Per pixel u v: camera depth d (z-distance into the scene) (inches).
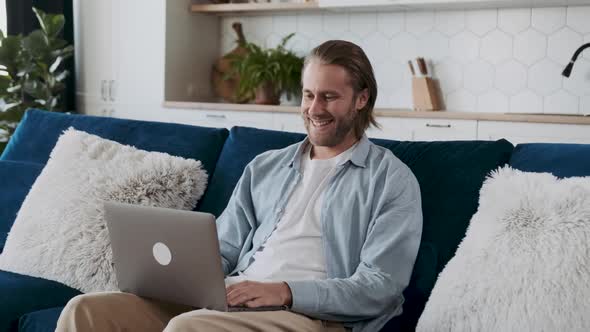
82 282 80.4
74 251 81.4
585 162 68.9
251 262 75.2
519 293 57.9
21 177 96.3
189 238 59.8
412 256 68.2
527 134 142.9
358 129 76.8
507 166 69.9
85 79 200.1
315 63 75.5
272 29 194.2
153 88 189.2
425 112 152.9
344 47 75.7
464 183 74.1
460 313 60.1
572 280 56.4
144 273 65.1
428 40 173.2
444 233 72.3
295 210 74.5
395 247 67.4
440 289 62.9
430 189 75.2
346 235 70.4
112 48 194.7
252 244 78.0
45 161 100.0
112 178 86.7
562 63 158.7
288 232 73.9
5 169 97.8
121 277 67.5
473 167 74.7
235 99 196.2
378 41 179.6
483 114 146.4
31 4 195.0
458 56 169.9
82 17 198.5
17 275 82.3
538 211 61.3
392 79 178.5
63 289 80.0
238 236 78.9
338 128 74.7
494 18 165.2
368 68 76.2
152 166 87.3
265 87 181.3
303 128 165.6
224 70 198.5
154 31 188.1
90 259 80.5
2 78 177.8
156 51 188.1
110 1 193.8
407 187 70.3
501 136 145.6
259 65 179.8
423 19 173.3
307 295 63.8
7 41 175.6
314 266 71.0
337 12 183.8
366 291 64.9
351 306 64.6
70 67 199.3
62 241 82.4
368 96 76.9
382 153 74.5
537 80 161.5
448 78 171.3
